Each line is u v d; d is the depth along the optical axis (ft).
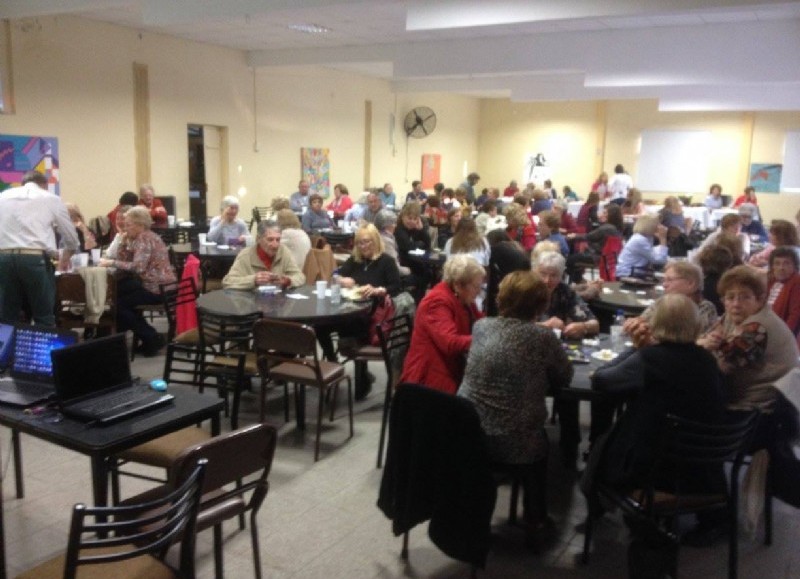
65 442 6.68
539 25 24.49
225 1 20.20
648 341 8.87
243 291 14.40
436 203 29.73
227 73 33.63
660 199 49.80
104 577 5.89
